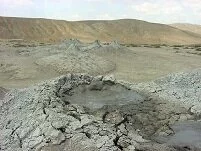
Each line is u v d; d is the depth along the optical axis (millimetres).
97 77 16859
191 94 17250
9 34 80562
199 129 13938
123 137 11883
